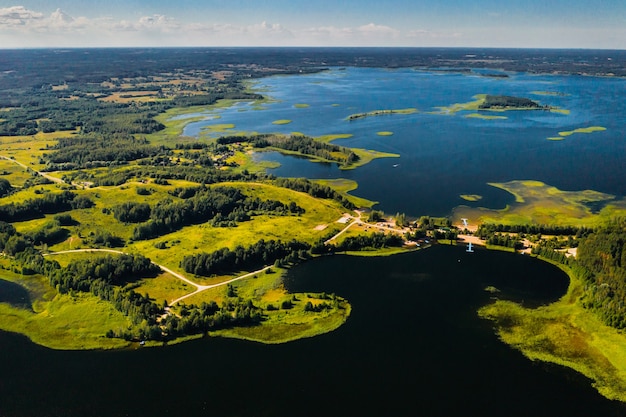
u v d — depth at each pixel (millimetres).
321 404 153375
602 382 160000
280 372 166125
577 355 171750
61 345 178750
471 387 159375
